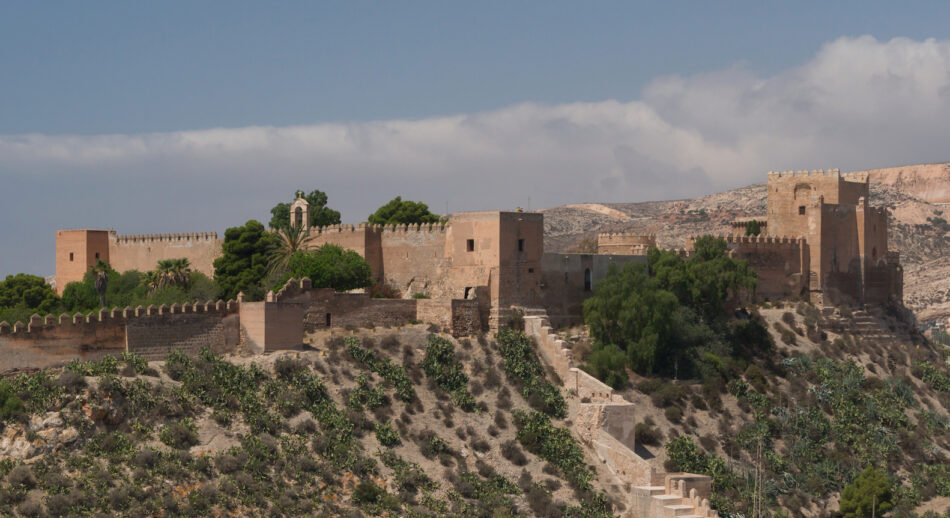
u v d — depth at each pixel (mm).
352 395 89188
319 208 155875
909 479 103938
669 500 85500
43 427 75312
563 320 110312
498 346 101750
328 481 79688
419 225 115000
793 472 99875
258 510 75000
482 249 106312
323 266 108750
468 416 92500
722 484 94000
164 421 80062
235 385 85688
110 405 78250
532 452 90188
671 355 110062
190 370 85938
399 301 104062
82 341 84125
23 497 70188
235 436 81125
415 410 90938
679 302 115438
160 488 73812
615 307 106625
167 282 117562
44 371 81250
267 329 91750
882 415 111812
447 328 102125
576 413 96688
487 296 105375
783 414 107062
